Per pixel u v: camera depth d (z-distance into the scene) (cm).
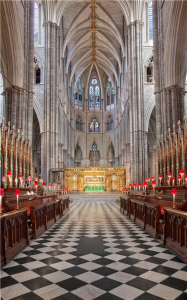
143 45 3108
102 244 670
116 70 4703
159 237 739
